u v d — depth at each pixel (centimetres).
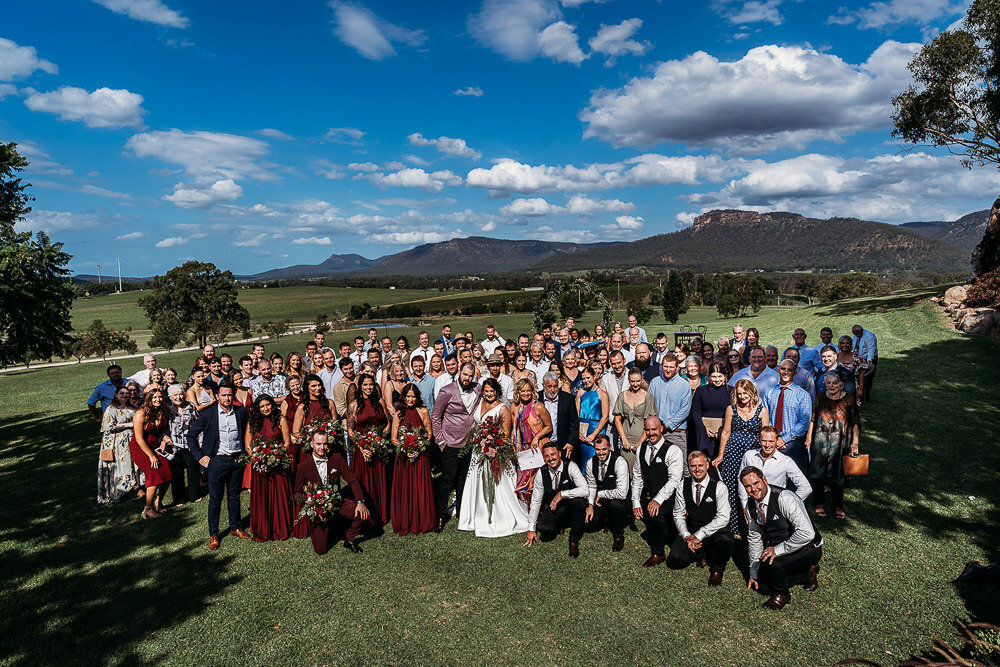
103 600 544
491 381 693
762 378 741
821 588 523
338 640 471
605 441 625
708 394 696
